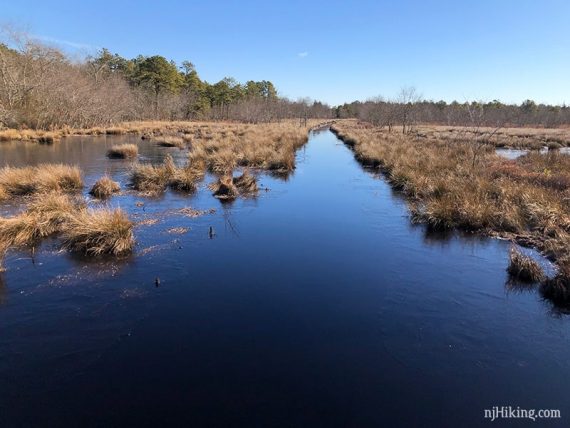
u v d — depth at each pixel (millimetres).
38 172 13078
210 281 6336
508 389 4027
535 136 37188
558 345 4820
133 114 57719
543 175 13633
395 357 4508
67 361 4273
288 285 6277
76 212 9000
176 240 8195
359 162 21359
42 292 5836
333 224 9703
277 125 48500
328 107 115125
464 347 4746
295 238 8570
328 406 3693
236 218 9992
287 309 5523
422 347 4727
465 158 17781
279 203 11719
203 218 9891
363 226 9578
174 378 4016
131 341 4664
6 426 3371
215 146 22953
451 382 4109
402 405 3748
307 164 20438
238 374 4109
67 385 3895
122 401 3684
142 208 10695
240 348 4570
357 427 3453
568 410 3734
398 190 13891
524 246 8258
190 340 4707
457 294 6109
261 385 3955
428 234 9008
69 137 34375
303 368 4250
